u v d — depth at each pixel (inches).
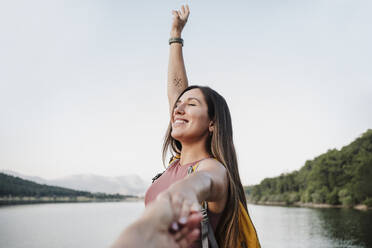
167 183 80.3
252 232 73.4
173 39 122.3
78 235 2359.7
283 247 1530.5
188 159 81.7
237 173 79.1
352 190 4055.1
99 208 6584.6
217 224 69.0
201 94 82.9
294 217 3080.7
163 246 26.5
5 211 4849.9
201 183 41.5
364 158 4192.9
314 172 5088.6
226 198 69.0
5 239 2148.1
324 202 4682.6
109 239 2169.0
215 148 77.2
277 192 6830.7
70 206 7194.9
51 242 2046.0
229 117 84.4
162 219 27.4
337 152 4982.8
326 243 1605.6
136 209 6284.5
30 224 3100.4
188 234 29.2
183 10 129.1
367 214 2977.4
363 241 1610.5
